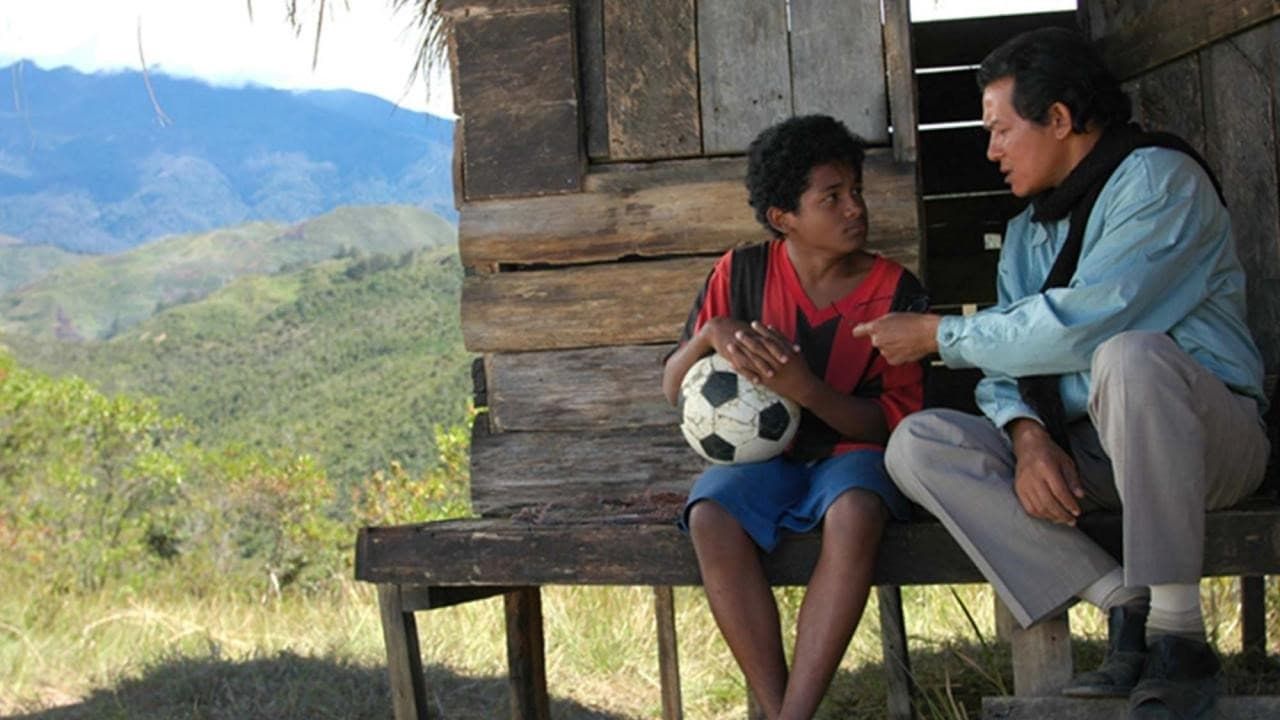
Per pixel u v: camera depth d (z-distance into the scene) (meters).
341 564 15.13
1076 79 3.42
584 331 4.30
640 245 4.29
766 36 4.28
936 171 6.23
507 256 4.35
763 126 4.27
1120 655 3.09
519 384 4.35
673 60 4.31
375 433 51.72
